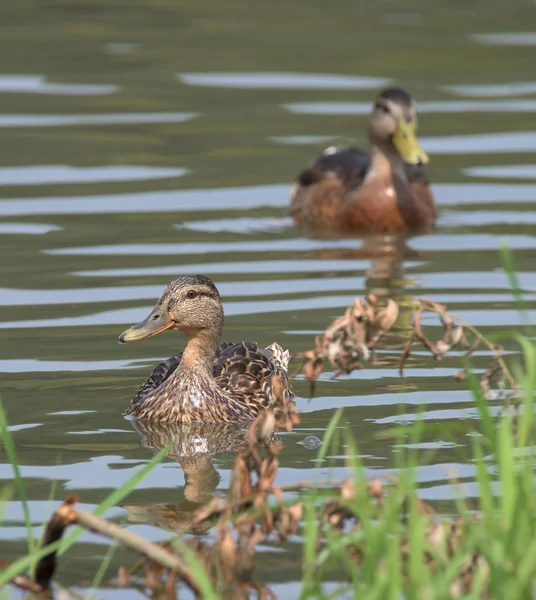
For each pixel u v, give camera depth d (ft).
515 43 103.55
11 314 48.14
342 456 35.06
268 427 28.66
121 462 35.47
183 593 26.86
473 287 51.98
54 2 120.37
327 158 70.44
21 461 35.12
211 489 33.32
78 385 41.68
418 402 39.42
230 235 60.80
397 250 59.36
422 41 104.58
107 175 69.72
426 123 82.53
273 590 26.81
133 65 96.02
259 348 44.75
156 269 54.13
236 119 82.74
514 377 40.98
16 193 65.72
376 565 23.94
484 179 70.79
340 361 31.01
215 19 114.11
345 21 113.39
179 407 40.42
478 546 24.90
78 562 28.73
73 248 56.90
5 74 92.27
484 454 34.91
